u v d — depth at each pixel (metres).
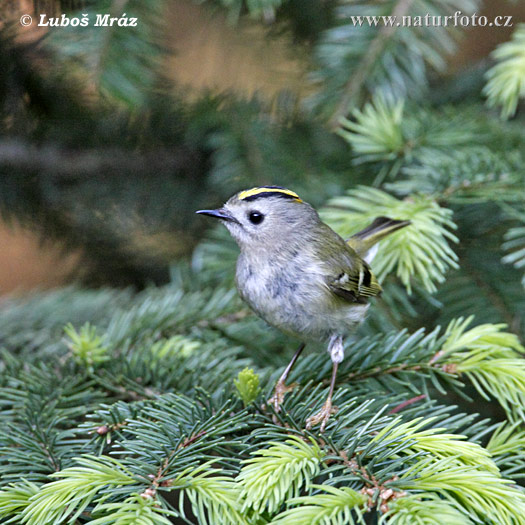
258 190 2.96
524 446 2.91
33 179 3.03
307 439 2.91
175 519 3.02
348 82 3.00
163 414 2.91
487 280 2.98
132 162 3.04
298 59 3.05
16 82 3.02
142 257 3.05
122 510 2.89
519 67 2.97
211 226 3.05
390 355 2.94
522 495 2.89
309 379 2.94
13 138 3.03
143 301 3.00
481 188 2.98
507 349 2.93
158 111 3.04
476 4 3.00
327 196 3.01
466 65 3.07
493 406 3.00
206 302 2.99
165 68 3.02
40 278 3.58
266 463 2.89
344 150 3.03
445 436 2.90
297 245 2.95
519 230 2.97
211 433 2.91
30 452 2.91
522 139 3.01
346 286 2.95
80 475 2.89
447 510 2.88
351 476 2.89
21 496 2.90
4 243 3.63
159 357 2.95
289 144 3.03
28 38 3.00
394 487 2.89
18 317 2.99
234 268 3.00
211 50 3.05
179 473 2.90
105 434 2.92
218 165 3.02
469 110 3.02
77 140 3.03
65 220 3.04
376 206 2.98
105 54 2.99
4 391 2.94
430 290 2.95
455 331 2.94
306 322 2.95
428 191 2.98
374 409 2.92
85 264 3.05
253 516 2.89
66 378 2.95
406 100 3.02
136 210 3.04
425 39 3.00
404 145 2.99
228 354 2.96
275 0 2.99
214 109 3.03
